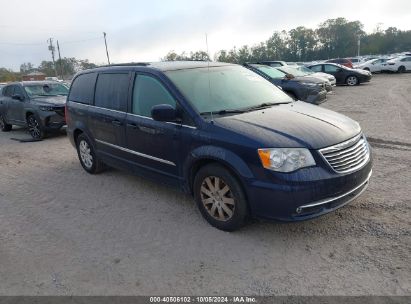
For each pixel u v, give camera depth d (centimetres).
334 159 359
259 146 354
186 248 378
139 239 404
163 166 466
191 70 488
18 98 1088
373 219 406
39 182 633
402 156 619
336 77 2164
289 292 303
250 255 357
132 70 514
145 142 480
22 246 409
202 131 401
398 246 353
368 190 482
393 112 1063
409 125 865
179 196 517
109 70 568
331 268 329
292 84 1182
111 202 515
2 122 1245
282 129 375
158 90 464
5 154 880
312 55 11306
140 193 541
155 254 371
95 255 379
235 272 334
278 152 347
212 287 316
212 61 549
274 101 483
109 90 558
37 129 1041
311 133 369
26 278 348
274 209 353
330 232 387
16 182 645
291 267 335
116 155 556
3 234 441
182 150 426
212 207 410
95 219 463
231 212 389
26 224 465
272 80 1229
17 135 1166
